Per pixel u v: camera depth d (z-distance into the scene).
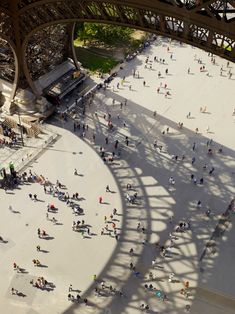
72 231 75.94
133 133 95.31
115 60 117.44
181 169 88.12
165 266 71.94
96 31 122.69
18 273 69.75
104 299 67.31
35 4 75.31
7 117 95.00
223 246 75.19
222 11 52.38
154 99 105.31
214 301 67.75
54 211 78.88
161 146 92.81
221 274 71.19
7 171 85.06
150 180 85.44
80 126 95.88
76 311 65.81
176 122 99.38
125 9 62.72
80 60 116.06
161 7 55.03
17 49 88.38
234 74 115.00
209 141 94.75
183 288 69.06
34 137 92.38
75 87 105.44
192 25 56.53
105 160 88.50
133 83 109.75
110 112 100.31
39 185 82.94
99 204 80.44
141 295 68.06
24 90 95.62
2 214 78.00
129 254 73.19
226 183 86.00
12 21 83.25
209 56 120.81
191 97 106.81
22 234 75.12
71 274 70.00
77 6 69.94
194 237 76.31
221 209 81.12
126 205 80.56
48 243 74.00
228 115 102.44
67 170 86.19
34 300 66.69
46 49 97.81
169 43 125.50
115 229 76.44
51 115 97.88
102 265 71.50
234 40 51.62
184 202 81.88
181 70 115.62
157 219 78.69
